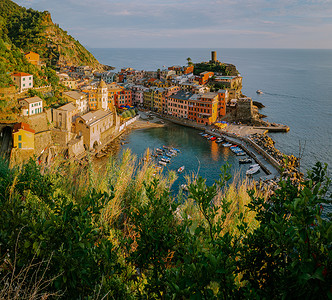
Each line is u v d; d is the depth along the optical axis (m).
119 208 10.26
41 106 85.75
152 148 97.00
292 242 4.85
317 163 6.99
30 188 8.13
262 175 75.06
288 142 102.44
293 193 6.79
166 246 6.26
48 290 6.11
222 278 4.87
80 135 92.25
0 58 89.06
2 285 5.96
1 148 76.38
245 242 6.29
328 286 4.31
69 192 10.29
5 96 79.31
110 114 108.00
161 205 6.78
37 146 78.50
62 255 5.80
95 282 6.08
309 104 165.50
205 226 8.02
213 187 6.14
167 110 142.25
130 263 7.11
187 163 84.06
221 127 117.81
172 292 4.96
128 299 6.15
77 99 103.38
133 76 184.88
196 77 165.00
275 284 5.20
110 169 11.44
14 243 6.45
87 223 6.06
